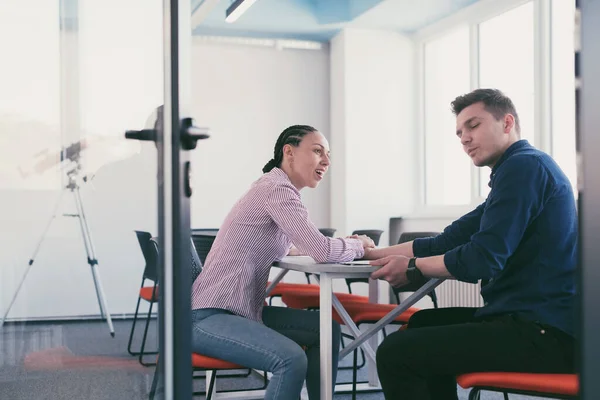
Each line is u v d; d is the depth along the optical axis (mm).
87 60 2781
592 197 1417
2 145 2930
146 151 2270
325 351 2373
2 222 2994
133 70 2258
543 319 1937
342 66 6938
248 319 2314
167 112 1606
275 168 2627
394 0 6047
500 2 5816
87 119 2797
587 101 1421
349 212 6871
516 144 2256
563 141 5234
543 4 5297
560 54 5293
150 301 2352
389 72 6984
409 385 2008
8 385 2756
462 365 1936
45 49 2893
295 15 6676
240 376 4297
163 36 1626
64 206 2949
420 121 6984
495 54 6016
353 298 3959
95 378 2686
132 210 2471
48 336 2955
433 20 6641
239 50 7070
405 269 2262
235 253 2426
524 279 2027
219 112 7016
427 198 6969
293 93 7211
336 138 7086
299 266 2447
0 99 2898
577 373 1423
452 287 5973
